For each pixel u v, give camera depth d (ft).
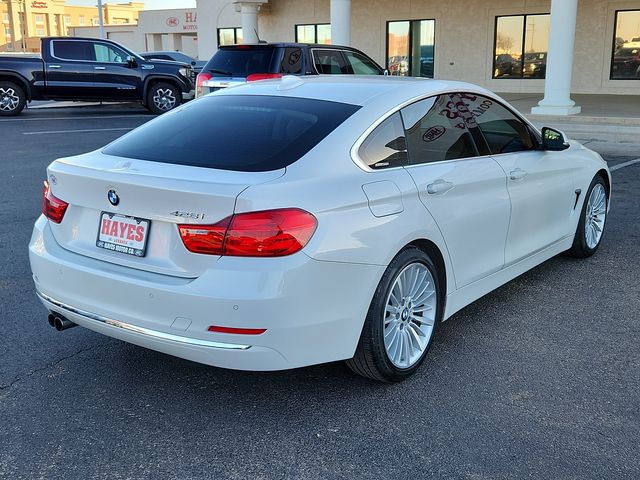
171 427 10.66
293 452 9.96
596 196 19.01
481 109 14.58
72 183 11.19
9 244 20.47
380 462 9.71
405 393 11.69
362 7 80.33
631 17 64.95
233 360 9.84
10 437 10.33
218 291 9.56
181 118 13.02
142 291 10.10
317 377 12.28
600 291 16.63
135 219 10.49
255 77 34.09
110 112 64.03
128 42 185.68
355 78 14.08
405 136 12.32
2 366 12.66
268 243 9.61
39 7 362.74
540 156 15.94
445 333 14.20
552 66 47.24
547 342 13.73
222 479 9.36
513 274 15.31
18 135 45.16
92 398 11.54
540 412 11.02
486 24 73.05
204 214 9.75
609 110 49.96
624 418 10.83
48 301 11.63
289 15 86.63
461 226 12.85
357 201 10.66
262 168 10.58
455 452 9.93
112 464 9.70
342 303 10.43
